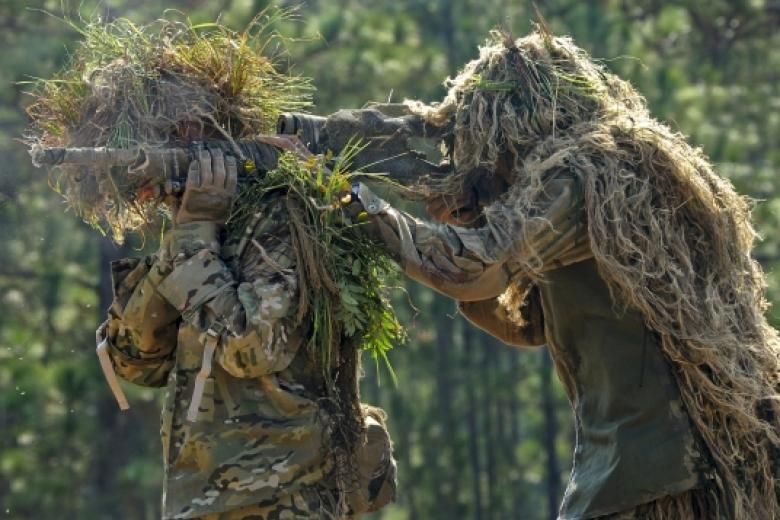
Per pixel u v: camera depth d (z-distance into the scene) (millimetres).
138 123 8492
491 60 9117
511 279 8727
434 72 28703
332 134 8961
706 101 30688
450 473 38062
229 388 8234
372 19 29562
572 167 8656
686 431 8680
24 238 25750
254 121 8867
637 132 8898
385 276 8750
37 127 8789
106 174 8539
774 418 8984
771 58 32812
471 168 9055
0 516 29156
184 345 8312
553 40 9180
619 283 8625
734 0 32438
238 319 8094
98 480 30188
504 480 41031
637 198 8688
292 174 8422
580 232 8672
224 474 8125
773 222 28547
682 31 32594
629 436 8703
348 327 8461
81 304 30719
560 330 9039
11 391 27797
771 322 10047
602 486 8703
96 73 8680
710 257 8938
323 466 8352
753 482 8812
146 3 23953
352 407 8711
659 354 8750
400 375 36719
